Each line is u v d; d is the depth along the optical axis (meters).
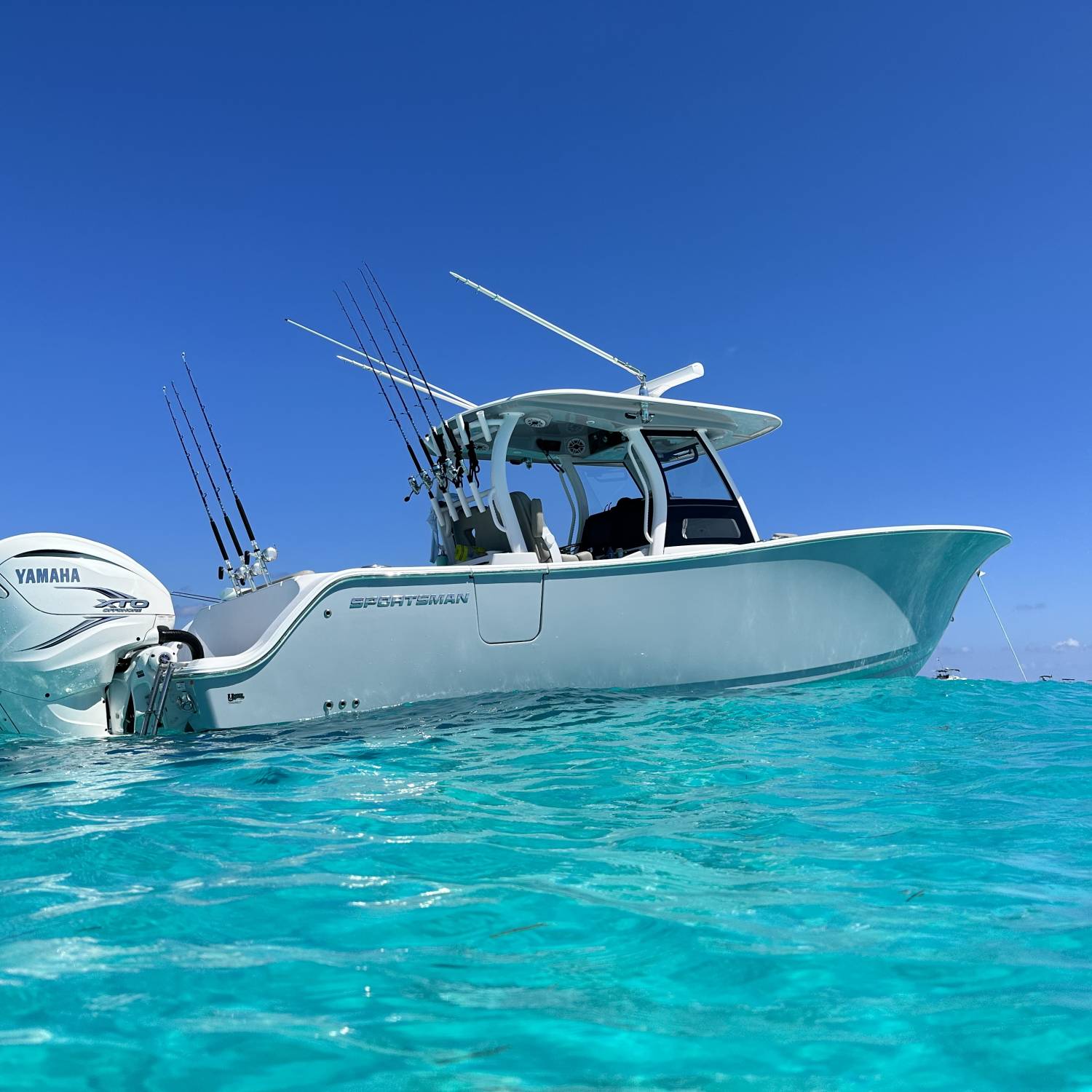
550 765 4.61
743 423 9.05
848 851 2.95
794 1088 1.48
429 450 8.82
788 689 8.04
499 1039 1.66
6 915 2.38
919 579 8.98
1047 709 6.67
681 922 2.28
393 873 2.73
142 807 3.75
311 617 6.52
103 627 6.35
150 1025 1.73
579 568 7.46
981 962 2.00
